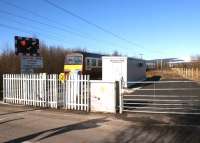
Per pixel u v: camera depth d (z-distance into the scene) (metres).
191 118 12.71
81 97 15.05
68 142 8.84
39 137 9.46
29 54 19.59
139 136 9.59
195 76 51.06
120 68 31.88
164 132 10.15
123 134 9.88
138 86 34.41
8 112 14.62
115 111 14.10
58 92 15.83
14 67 36.19
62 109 15.44
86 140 9.08
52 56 51.56
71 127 10.99
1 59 37.22
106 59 32.25
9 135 9.72
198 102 17.86
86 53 32.34
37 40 20.06
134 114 13.68
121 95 14.08
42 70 43.47
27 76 17.03
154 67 77.75
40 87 16.48
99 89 14.45
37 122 11.99
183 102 17.98
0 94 23.06
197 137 9.42
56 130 10.48
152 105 16.55
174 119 12.50
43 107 16.12
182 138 9.30
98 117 13.07
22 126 11.20
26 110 15.22
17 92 17.50
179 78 49.25
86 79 14.85
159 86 34.25
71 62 31.61
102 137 9.46
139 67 40.09
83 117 13.11
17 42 19.02
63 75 15.65
